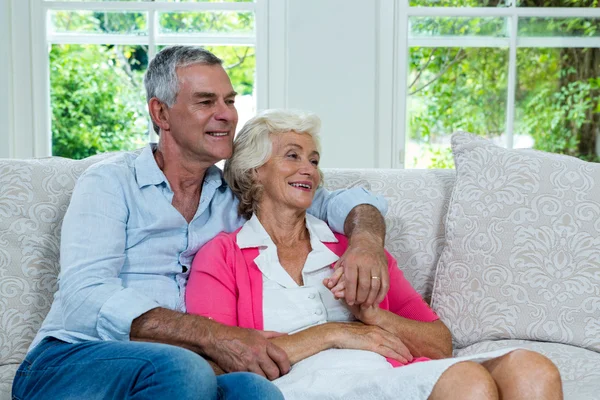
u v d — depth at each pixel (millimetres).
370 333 1703
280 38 3250
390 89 3273
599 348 1835
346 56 3205
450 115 3357
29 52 3230
